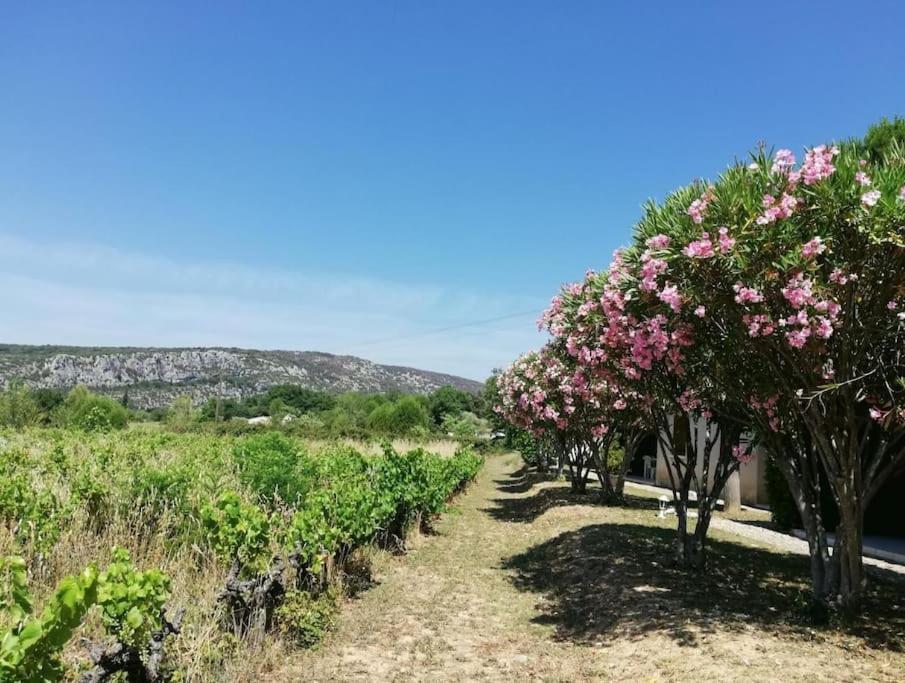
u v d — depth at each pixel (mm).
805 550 10641
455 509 16984
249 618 5316
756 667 4805
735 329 5852
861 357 5859
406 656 5637
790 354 5672
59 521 6660
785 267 5184
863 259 5297
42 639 2684
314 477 11727
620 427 15266
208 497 8367
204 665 4523
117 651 3725
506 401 18469
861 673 4727
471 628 6633
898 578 8773
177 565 6324
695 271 5602
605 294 6582
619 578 7863
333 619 6301
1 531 6180
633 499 17297
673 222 5906
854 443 6062
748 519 14445
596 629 6414
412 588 8141
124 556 4207
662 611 6434
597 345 7559
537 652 5879
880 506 12305
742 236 5320
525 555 10758
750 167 5664
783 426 6863
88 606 2873
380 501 9477
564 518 13672
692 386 7535
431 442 40188
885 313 5629
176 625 4285
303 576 6602
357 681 4953
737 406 7578
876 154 8289
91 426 27094
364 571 8484
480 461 26969
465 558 10414
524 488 24859
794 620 6164
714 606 6621
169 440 17953
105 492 7586
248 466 10711
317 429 36938
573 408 14070
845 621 6023
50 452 11781
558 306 8656
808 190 5289
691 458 8734
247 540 5684
